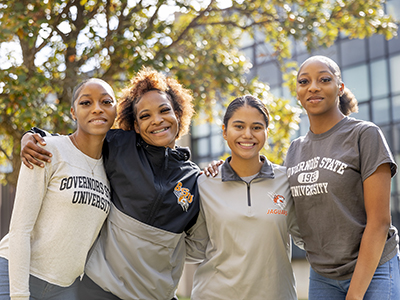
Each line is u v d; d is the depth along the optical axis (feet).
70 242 9.57
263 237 10.34
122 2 22.17
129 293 10.06
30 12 20.95
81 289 10.30
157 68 21.16
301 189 10.20
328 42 24.94
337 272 9.71
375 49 42.57
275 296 10.30
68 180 9.60
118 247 10.18
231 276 10.39
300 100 10.38
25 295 9.08
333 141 9.98
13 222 9.28
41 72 21.25
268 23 25.52
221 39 27.66
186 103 12.27
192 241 11.33
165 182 10.69
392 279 9.37
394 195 41.11
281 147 23.29
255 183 10.81
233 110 10.75
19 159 21.47
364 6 23.90
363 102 43.27
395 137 41.34
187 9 23.08
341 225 9.63
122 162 10.49
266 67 43.21
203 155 48.67
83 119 10.01
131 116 11.52
